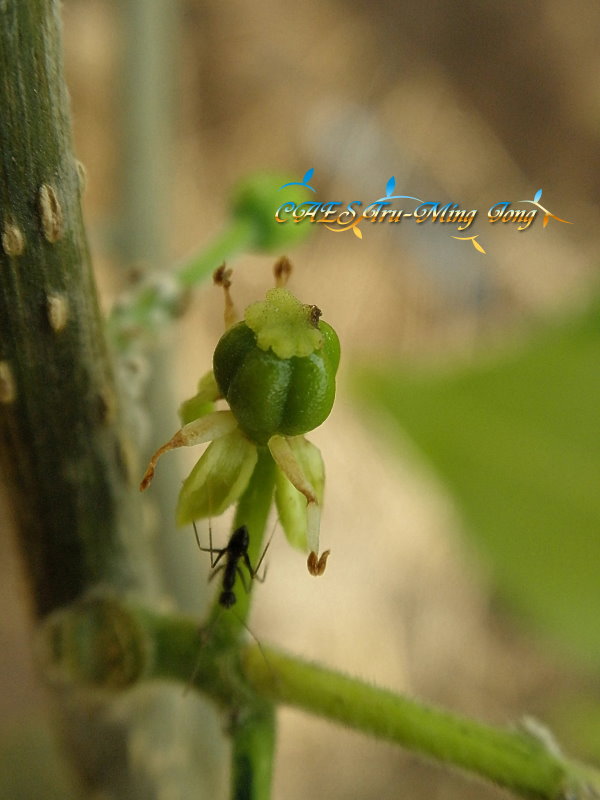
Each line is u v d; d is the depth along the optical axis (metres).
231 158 0.21
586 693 0.18
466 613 0.19
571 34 0.23
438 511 0.19
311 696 0.05
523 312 0.21
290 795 0.18
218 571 0.05
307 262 0.21
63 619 0.05
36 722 0.09
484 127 0.22
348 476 0.20
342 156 0.21
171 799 0.06
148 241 0.10
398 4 0.23
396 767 0.18
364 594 0.19
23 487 0.05
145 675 0.05
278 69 0.22
